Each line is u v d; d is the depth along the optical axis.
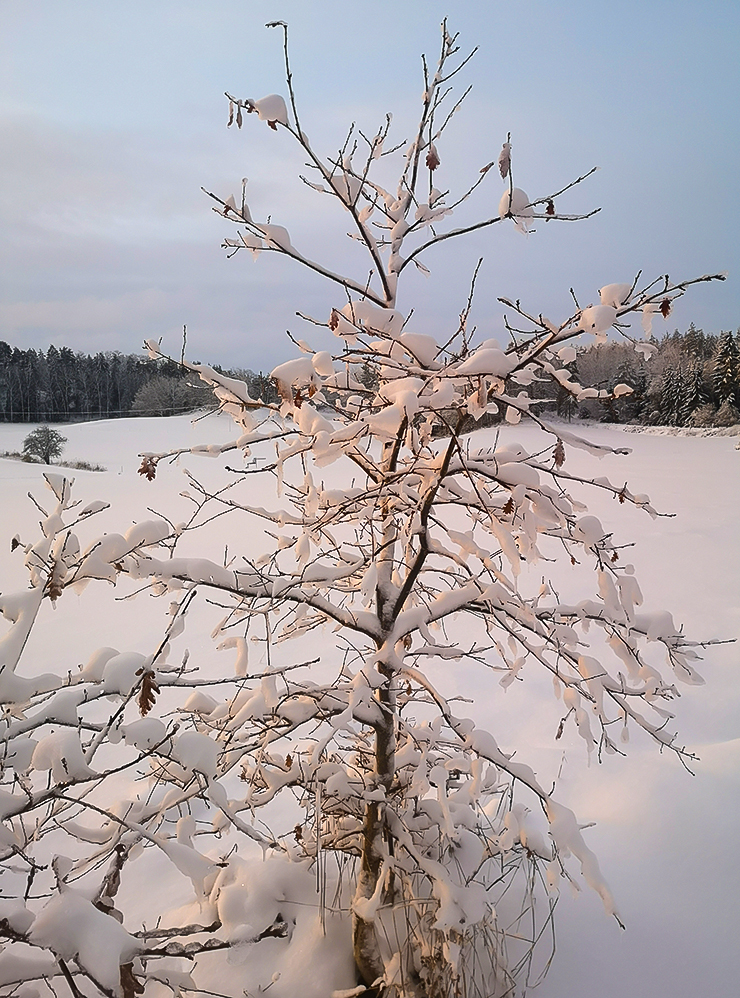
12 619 2.19
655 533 15.06
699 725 5.98
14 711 2.21
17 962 2.18
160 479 26.45
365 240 2.78
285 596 2.65
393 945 3.17
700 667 7.29
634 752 5.44
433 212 2.85
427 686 2.85
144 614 10.59
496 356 2.05
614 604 2.71
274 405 2.68
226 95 2.38
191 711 2.99
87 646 9.13
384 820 3.08
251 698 2.75
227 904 2.59
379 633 2.92
